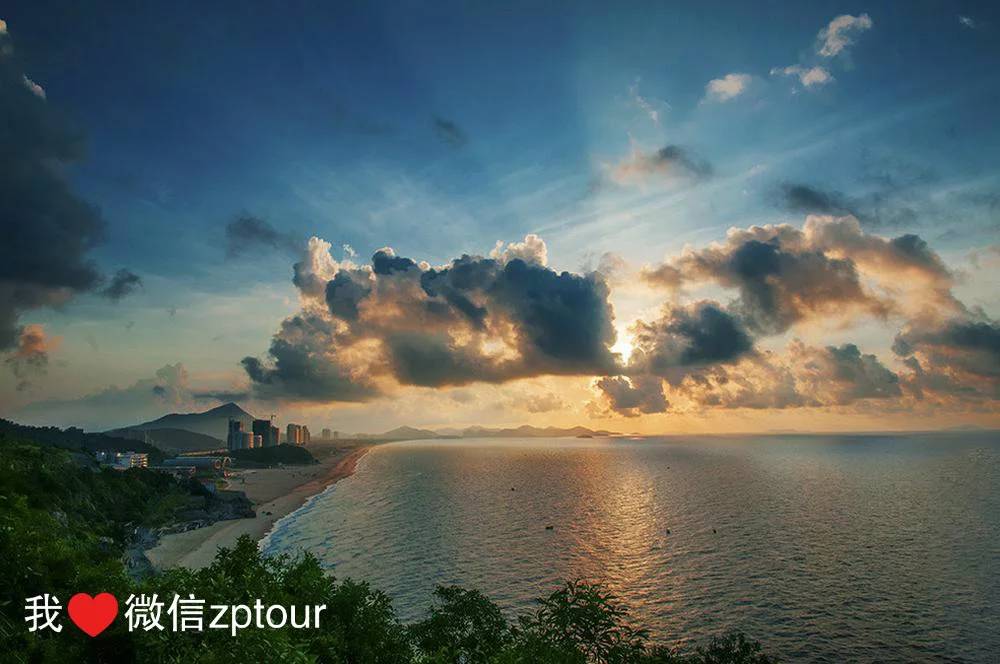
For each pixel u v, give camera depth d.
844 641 60.59
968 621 65.69
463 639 31.97
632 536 112.69
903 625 64.69
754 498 166.25
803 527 119.56
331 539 115.62
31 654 19.58
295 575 26.56
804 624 65.00
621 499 170.00
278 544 112.31
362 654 23.48
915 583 79.44
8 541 25.03
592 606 27.50
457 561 94.19
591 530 119.88
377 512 153.50
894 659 56.56
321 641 21.78
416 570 88.81
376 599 26.84
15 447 117.69
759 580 81.19
